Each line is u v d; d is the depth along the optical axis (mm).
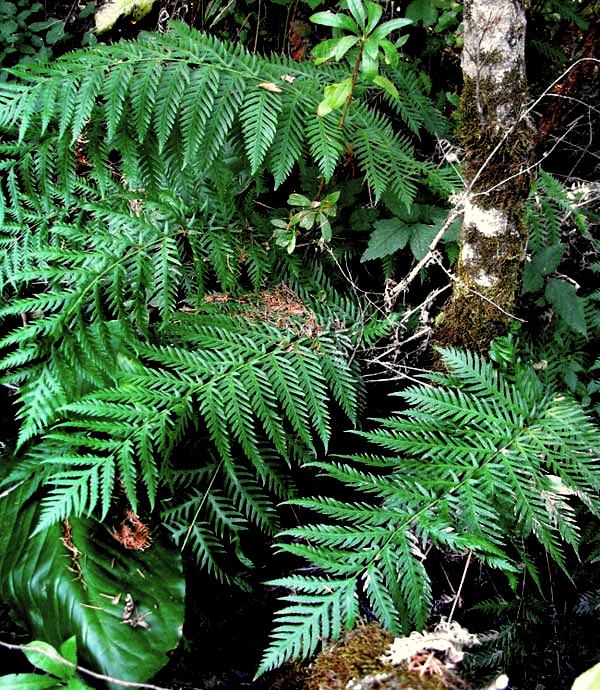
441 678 1365
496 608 2051
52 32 3379
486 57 1855
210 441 2135
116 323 2080
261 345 2115
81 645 1725
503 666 2008
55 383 1986
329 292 2393
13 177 2244
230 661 2066
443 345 2260
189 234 2229
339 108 2156
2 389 2443
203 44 2176
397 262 2457
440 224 2264
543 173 2270
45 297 2035
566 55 2695
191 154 1986
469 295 2139
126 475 1749
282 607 2154
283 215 2414
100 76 2023
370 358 2311
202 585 2127
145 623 1777
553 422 1910
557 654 2078
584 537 2090
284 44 3051
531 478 1826
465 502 1730
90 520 1922
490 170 1947
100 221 2221
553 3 2568
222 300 2270
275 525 2053
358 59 1928
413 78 2504
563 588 2170
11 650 1955
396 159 2172
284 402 1979
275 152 2070
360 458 1824
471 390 2057
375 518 1706
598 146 2639
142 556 1912
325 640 1587
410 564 1611
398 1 2791
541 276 2090
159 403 1945
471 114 1939
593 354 2256
